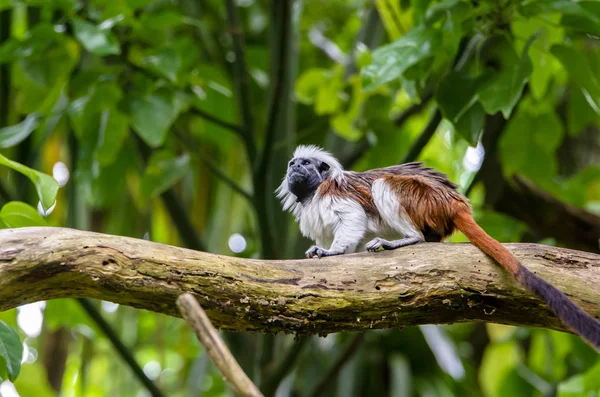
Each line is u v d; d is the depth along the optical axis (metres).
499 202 11.72
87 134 10.41
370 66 8.58
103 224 14.12
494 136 10.64
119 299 6.42
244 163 13.36
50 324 12.09
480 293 6.84
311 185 9.02
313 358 13.77
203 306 6.49
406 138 12.17
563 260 7.09
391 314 6.81
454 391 14.41
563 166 15.40
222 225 12.86
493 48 9.48
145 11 11.20
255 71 14.05
